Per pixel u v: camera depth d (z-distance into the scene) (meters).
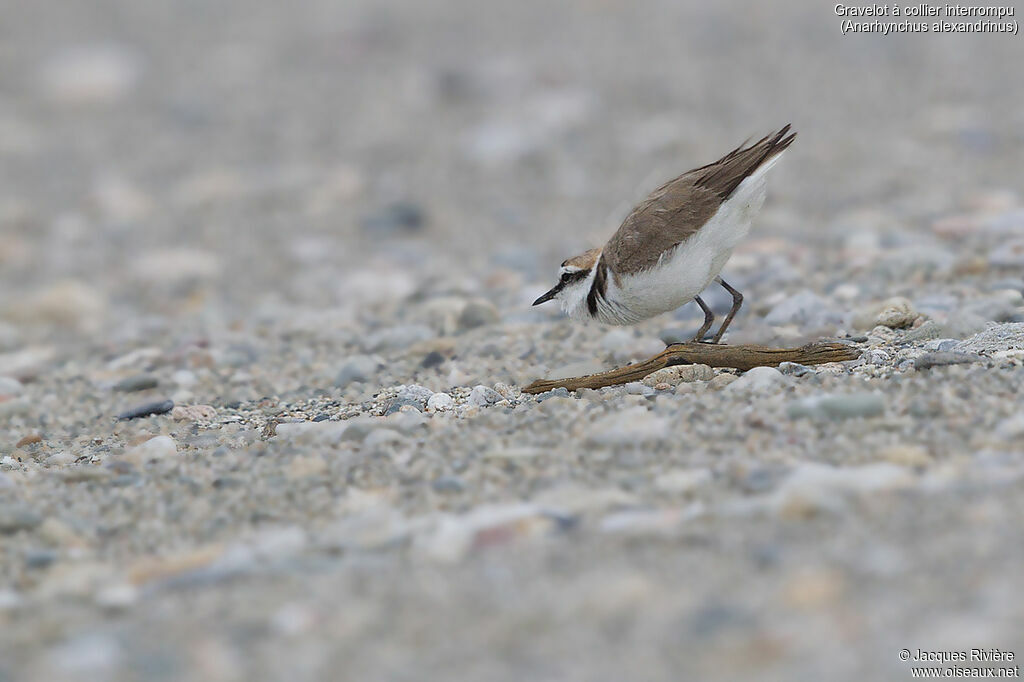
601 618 5.70
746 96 22.45
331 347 12.75
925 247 13.63
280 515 7.52
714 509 6.81
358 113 23.66
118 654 5.77
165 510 7.74
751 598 5.72
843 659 5.25
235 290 16.31
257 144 22.61
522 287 14.50
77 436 10.34
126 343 13.98
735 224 9.62
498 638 5.63
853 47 24.25
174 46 28.14
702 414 8.30
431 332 12.59
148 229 19.22
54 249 18.59
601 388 9.70
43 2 31.17
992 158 18.27
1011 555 5.84
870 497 6.68
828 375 9.00
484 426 8.66
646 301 9.92
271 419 10.15
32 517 7.60
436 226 18.23
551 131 21.56
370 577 6.38
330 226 18.70
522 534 6.71
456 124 22.66
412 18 28.92
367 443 8.56
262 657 5.65
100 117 24.61
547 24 27.70
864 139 19.70
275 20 29.62
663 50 25.30
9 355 13.90
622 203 18.22
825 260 14.05
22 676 5.68
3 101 25.20
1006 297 11.34
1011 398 8.02
